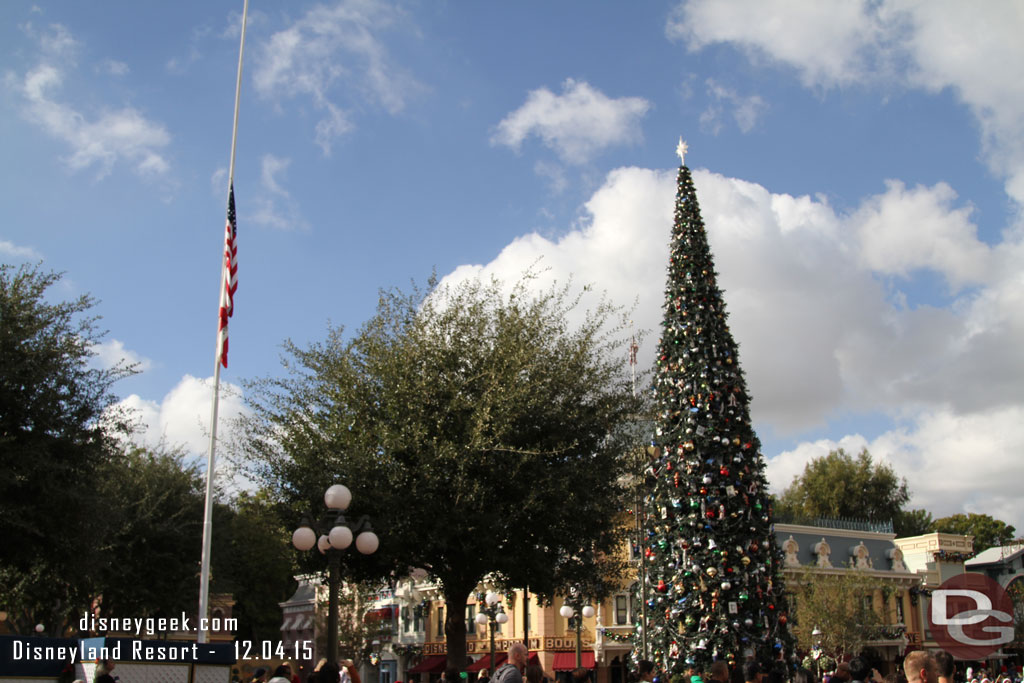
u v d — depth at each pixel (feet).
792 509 241.55
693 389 67.05
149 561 111.86
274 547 168.35
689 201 72.74
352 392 65.51
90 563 73.72
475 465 63.87
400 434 63.05
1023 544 184.24
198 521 119.96
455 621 68.03
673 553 64.13
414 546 65.46
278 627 188.75
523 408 63.93
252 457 66.18
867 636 155.43
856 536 180.04
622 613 148.36
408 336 67.36
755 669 38.11
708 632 61.05
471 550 64.34
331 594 44.80
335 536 43.45
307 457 64.23
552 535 66.28
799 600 159.12
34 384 66.28
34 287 69.87
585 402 69.67
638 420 71.97
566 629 152.35
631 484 72.18
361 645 179.22
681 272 70.54
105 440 71.92
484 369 65.87
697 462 64.39
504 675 30.17
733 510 63.98
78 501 68.74
